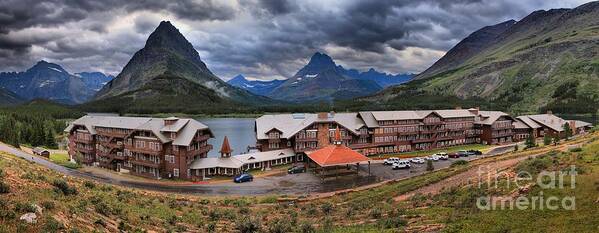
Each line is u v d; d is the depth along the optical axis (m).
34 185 46.47
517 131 181.00
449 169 86.19
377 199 69.31
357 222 52.09
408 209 54.97
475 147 162.00
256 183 102.00
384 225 46.50
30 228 31.91
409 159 129.00
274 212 65.69
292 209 67.56
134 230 42.59
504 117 175.88
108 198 57.69
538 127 183.12
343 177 107.00
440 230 40.81
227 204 75.06
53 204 38.94
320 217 59.72
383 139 150.62
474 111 177.62
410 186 74.31
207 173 112.69
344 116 149.88
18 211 34.22
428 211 50.47
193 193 90.56
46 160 135.75
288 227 50.62
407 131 156.12
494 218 40.56
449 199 54.41
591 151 57.94
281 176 110.69
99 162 132.38
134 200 62.41
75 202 45.44
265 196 85.19
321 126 134.75
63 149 181.12
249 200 79.25
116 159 124.12
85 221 39.38
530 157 69.81
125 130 122.62
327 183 100.25
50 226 33.03
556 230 35.00
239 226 51.28
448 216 45.56
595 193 39.38
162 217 53.78
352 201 71.69
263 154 125.75
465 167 79.56
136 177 112.19
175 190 94.06
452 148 162.25
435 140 163.12
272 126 139.38
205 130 119.88
